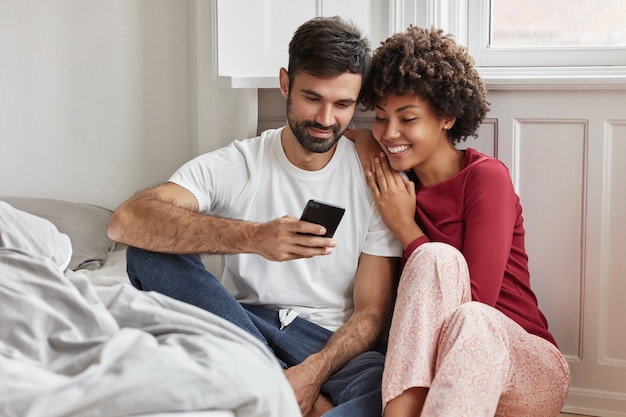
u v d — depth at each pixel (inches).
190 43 110.7
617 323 90.8
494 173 79.6
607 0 96.2
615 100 88.3
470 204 79.1
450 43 81.0
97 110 113.7
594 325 91.3
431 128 80.4
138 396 47.3
